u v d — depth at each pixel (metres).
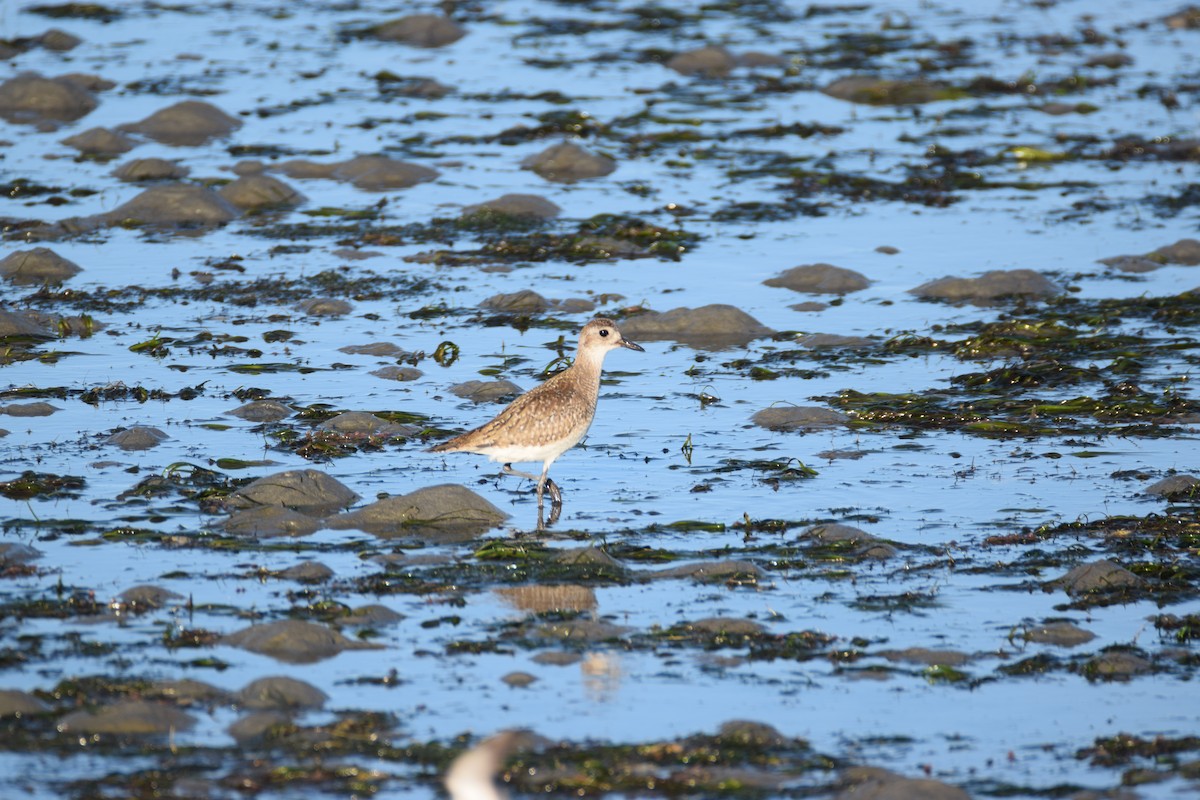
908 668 11.24
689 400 18.22
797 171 28.89
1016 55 38.16
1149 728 10.35
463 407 17.66
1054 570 13.09
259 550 13.32
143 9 42.88
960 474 15.60
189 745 9.83
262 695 10.41
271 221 25.86
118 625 11.66
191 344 19.86
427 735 10.03
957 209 26.92
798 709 10.56
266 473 15.34
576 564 12.99
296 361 19.31
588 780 9.44
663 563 13.24
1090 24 42.00
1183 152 30.25
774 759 9.76
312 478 14.67
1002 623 12.05
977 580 12.90
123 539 13.47
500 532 13.97
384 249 24.45
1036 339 20.00
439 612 12.13
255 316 21.14
